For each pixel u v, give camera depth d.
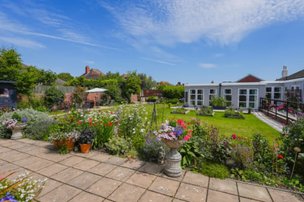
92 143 3.83
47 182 2.52
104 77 28.92
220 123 8.27
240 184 2.53
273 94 13.46
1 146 4.14
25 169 2.94
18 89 10.81
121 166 3.09
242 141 3.39
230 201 2.12
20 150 3.86
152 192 2.29
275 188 2.43
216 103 14.34
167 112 11.84
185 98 16.81
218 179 2.66
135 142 4.05
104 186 2.43
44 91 13.00
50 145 4.21
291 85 11.50
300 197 2.23
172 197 2.19
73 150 3.83
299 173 2.77
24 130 5.02
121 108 5.35
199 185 2.48
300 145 2.87
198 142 3.30
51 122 5.09
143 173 2.83
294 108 8.56
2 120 5.20
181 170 2.77
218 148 3.16
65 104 12.16
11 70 11.34
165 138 2.59
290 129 3.14
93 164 3.16
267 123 8.27
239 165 2.93
